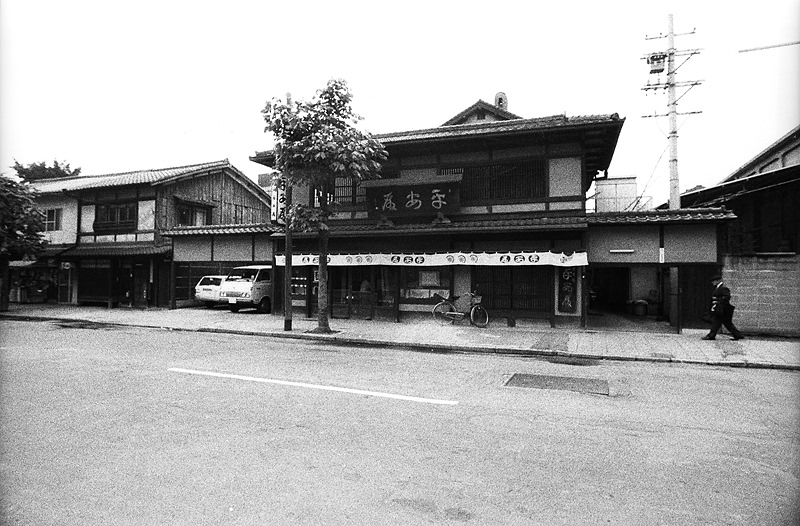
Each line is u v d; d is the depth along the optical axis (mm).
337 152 11000
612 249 13125
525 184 14211
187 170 23312
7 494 3377
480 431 4832
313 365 8297
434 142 14242
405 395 6234
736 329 12008
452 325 13977
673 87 19125
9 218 18062
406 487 3551
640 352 9922
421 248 14844
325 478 3686
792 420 5367
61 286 23156
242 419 5113
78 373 7383
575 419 5289
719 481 3738
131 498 3328
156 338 11773
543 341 11227
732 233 16375
